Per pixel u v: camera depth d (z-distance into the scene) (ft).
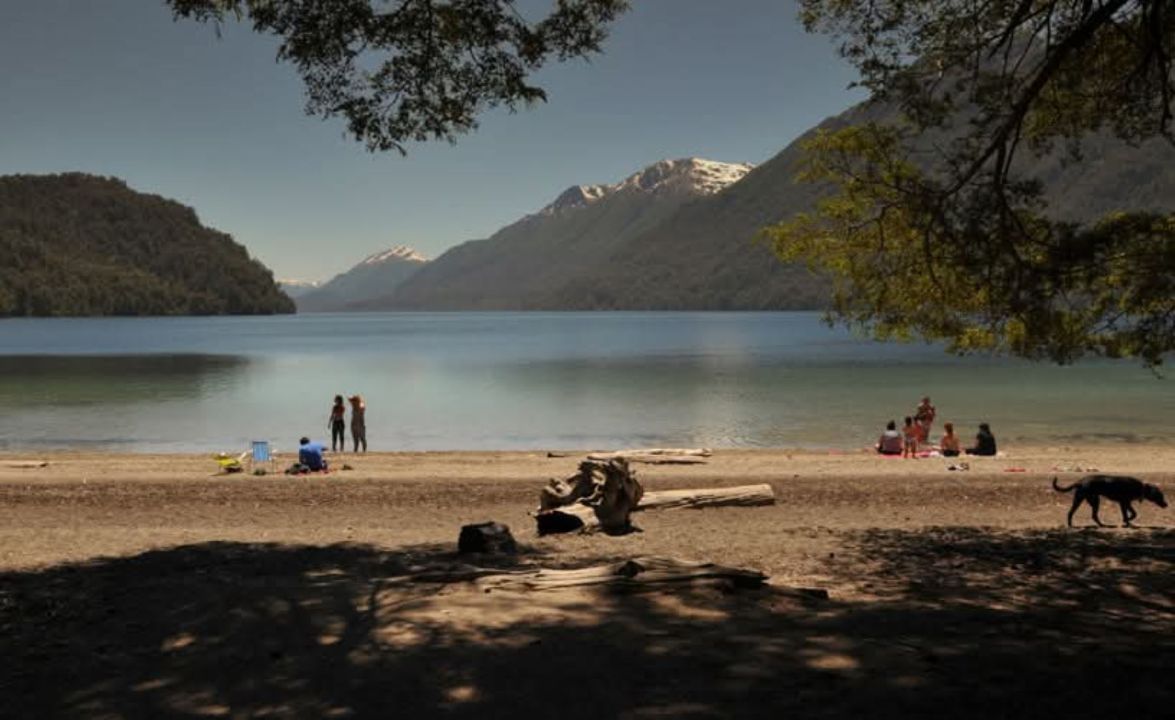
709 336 460.14
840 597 28.84
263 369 220.64
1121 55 34.53
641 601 25.82
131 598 28.68
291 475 69.21
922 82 34.01
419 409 132.36
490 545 39.45
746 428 109.81
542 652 20.80
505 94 34.50
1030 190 31.58
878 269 35.65
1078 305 32.48
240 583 30.71
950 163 34.01
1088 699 17.28
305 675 19.76
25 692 19.39
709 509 53.88
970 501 56.80
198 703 18.31
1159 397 142.41
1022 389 157.79
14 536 45.73
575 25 33.88
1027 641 21.72
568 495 47.60
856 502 56.29
